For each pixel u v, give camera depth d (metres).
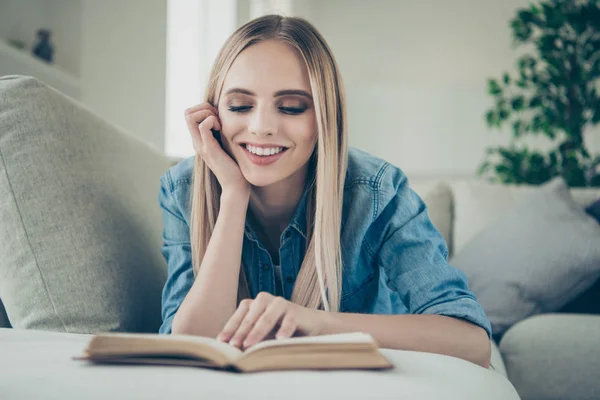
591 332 1.54
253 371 0.64
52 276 1.11
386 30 6.00
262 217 1.26
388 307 1.29
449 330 0.95
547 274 1.87
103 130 1.37
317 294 1.13
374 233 1.18
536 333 1.59
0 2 2.87
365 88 5.85
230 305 1.03
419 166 5.78
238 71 1.06
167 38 3.53
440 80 5.93
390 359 0.71
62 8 3.18
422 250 1.11
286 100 1.05
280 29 1.07
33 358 0.67
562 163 3.44
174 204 1.26
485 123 5.70
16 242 1.12
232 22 4.23
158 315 1.33
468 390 0.64
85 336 0.85
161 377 0.61
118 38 3.30
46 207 1.13
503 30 5.84
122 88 3.32
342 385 0.59
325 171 1.08
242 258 1.23
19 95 1.17
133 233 1.29
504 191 2.34
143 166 1.51
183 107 4.02
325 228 1.09
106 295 1.14
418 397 0.59
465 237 2.24
